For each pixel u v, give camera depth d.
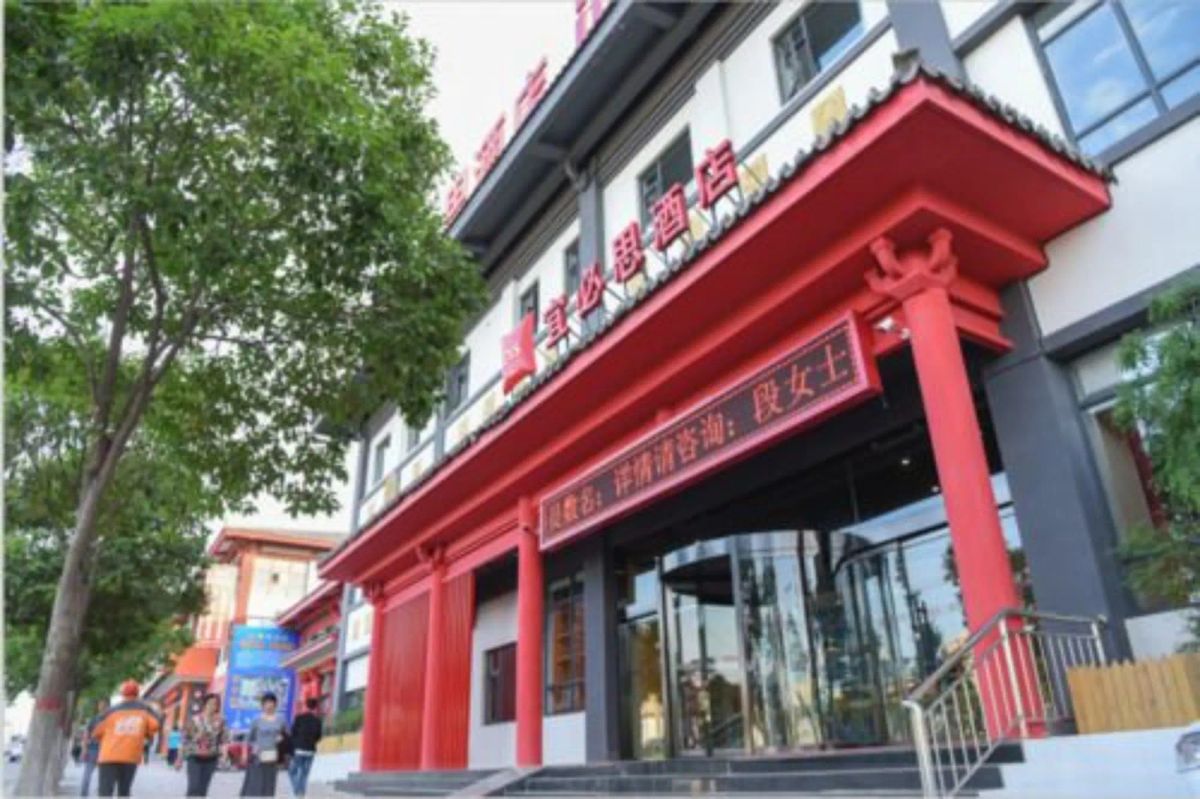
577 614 13.40
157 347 7.05
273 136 6.32
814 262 7.50
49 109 5.86
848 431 8.85
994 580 5.98
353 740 18.27
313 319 7.28
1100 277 7.04
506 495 12.34
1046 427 7.02
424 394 7.41
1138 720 5.29
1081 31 7.86
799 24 11.22
